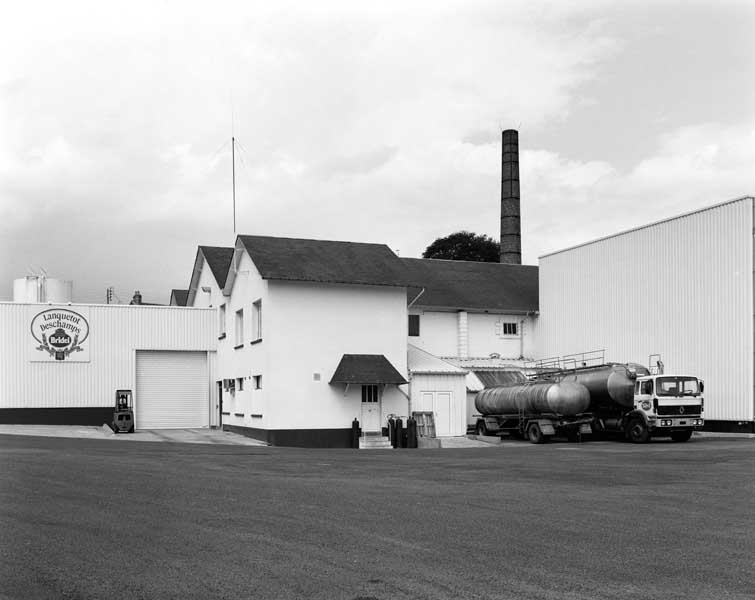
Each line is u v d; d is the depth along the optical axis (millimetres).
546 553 8297
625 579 7180
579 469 18062
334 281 32875
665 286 35531
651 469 17875
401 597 6602
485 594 6676
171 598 6621
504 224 62125
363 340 33781
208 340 42062
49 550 8453
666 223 35625
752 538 9125
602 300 39719
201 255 44625
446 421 35562
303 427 32312
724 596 6625
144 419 40469
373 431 33469
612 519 10477
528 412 34000
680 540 9008
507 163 62344
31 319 38500
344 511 11156
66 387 38906
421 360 37031
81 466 17344
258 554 8250
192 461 19750
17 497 12375
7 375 37938
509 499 12516
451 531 9562
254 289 34531
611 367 32688
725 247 32438
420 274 46469
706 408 33062
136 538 9109
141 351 40781
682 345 34406
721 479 15555
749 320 31172
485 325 44812
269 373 31984
